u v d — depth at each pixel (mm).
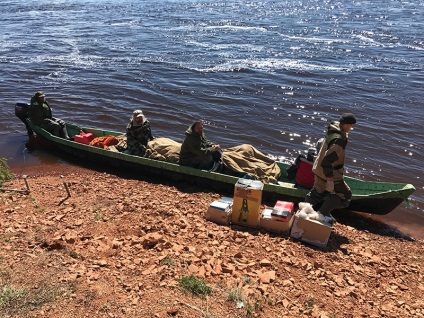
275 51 28203
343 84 21250
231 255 7105
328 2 56344
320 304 6062
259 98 19188
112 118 16766
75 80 21531
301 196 9617
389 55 27219
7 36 33406
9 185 10344
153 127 16000
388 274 7273
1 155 13234
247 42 31094
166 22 40906
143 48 29203
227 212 8398
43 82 21188
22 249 6699
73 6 54312
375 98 19250
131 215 8312
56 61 25469
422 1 56844
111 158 11891
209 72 23188
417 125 16188
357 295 6395
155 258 6594
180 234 7637
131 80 21578
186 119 16750
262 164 10758
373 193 9812
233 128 15969
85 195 9562
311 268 7016
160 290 5762
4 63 24797
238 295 5762
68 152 13062
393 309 6172
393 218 10227
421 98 19234
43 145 13945
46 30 36500
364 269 7324
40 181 10820
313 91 20234
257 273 6574
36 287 5672
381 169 12961
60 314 5207
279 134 15539
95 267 6242
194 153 10594
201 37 33062
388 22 39594
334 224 9320
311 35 33719
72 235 7227
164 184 10914
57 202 9055
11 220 7934
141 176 11516
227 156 10750
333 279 6781
